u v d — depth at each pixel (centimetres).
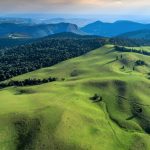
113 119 13825
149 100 16225
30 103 13650
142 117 14325
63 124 11369
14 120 11362
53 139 10250
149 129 13438
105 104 15238
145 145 11681
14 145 9969
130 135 12462
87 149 10119
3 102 13988
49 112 12100
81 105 14088
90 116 13025
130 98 16200
